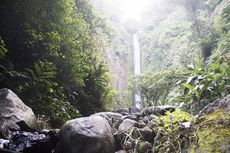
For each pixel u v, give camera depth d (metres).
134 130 2.54
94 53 8.71
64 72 6.00
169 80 7.04
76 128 2.35
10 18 5.15
